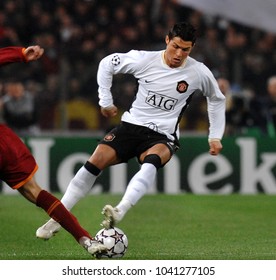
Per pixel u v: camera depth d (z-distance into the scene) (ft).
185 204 144.77
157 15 210.38
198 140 166.91
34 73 194.29
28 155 80.69
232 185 167.02
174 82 92.99
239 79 196.54
